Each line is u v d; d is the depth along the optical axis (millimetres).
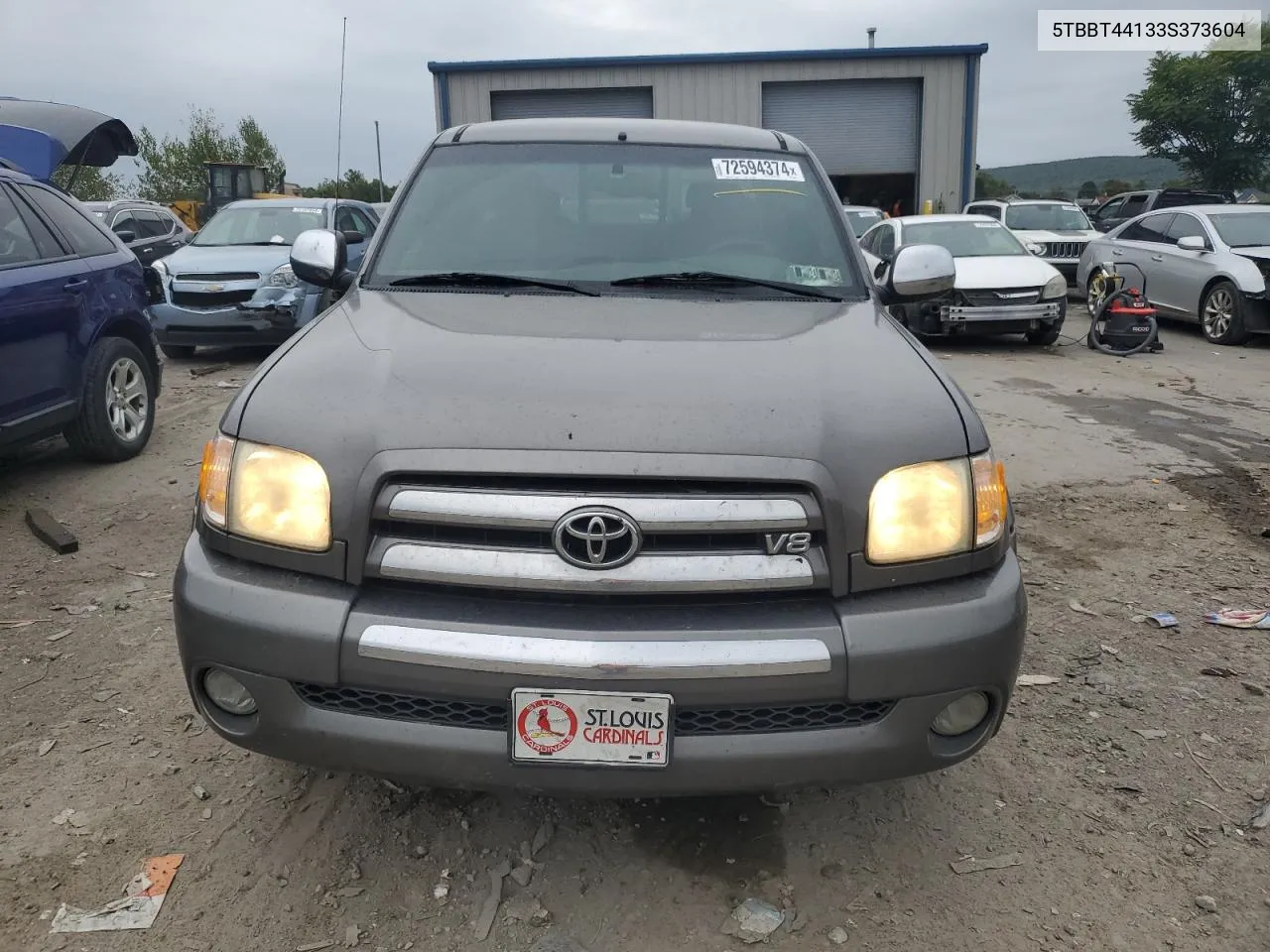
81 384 5289
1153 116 36625
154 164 44188
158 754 2789
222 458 2150
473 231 3223
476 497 1953
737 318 2746
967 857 2438
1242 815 2605
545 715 1927
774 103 21641
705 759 1966
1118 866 2410
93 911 2182
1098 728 3021
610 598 1980
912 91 21469
